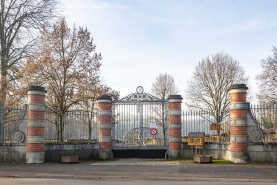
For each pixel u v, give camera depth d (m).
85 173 12.26
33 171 12.86
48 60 21.81
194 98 36.84
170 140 18.27
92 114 19.09
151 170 13.11
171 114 18.41
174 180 10.93
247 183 10.24
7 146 16.00
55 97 21.88
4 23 21.84
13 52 21.75
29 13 21.77
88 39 23.23
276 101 30.16
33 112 15.92
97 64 23.58
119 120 19.50
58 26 22.66
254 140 15.59
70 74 22.02
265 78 30.45
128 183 10.23
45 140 17.39
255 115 15.83
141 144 19.19
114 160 18.09
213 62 36.47
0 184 9.92
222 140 18.36
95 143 18.62
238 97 15.76
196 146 17.48
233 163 15.31
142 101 19.42
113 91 25.39
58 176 11.66
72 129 18.62
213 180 10.73
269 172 12.19
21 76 20.92
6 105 19.97
